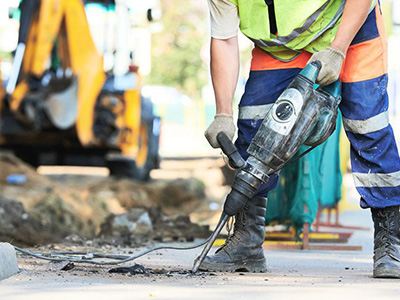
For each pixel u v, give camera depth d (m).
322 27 9.60
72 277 8.46
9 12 32.38
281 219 15.02
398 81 50.75
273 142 9.14
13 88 31.22
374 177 9.88
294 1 9.54
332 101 9.41
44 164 37.62
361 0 9.36
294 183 14.80
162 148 80.25
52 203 23.20
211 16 9.91
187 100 97.88
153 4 36.41
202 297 7.18
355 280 9.16
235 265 10.07
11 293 7.24
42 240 16.89
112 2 35.66
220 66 9.80
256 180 9.19
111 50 35.72
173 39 112.38
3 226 17.84
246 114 9.92
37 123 31.52
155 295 7.21
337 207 19.78
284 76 9.79
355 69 9.76
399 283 8.95
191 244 15.30
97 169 48.97
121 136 35.12
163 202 33.81
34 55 31.44
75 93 32.25
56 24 31.81
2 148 36.97
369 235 18.72
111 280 8.33
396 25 33.50
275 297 7.26
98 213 26.91
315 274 10.00
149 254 12.41
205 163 58.03
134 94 35.66
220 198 35.91
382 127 9.80
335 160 15.34
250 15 9.73
